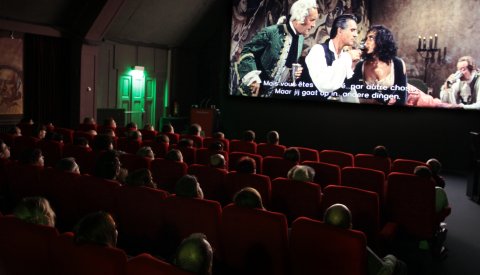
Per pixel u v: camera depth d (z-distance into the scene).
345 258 2.67
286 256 2.92
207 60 14.29
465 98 9.06
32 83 10.35
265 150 6.91
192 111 11.83
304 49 10.50
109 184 3.64
